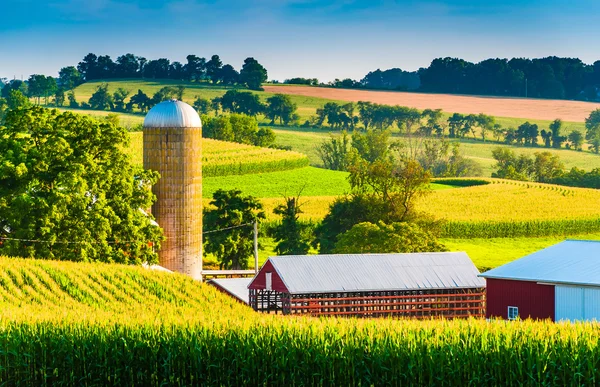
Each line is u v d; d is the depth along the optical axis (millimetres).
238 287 102062
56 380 56500
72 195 97750
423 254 98875
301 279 90375
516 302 79750
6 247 95062
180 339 56125
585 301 75938
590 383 50906
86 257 97125
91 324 59719
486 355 52312
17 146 100625
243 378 54906
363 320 61188
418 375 52688
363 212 156000
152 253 106438
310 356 54281
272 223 164000
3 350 56688
